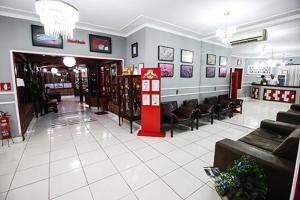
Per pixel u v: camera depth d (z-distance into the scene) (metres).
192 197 1.83
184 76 5.09
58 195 1.86
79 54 4.27
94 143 3.32
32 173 2.28
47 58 5.68
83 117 5.59
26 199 1.80
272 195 1.54
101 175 2.23
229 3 2.92
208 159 2.67
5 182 2.08
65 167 2.43
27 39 3.53
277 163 1.51
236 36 4.22
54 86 12.50
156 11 3.30
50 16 1.80
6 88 3.34
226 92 6.69
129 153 2.88
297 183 0.98
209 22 3.94
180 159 2.67
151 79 3.60
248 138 2.51
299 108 3.87
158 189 1.96
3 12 3.23
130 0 2.82
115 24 4.13
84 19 3.77
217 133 3.94
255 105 6.12
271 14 3.42
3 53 3.28
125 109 4.28
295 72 7.39
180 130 4.16
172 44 4.65
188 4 2.96
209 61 5.84
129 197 1.83
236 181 1.34
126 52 5.10
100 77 6.79
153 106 3.67
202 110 4.76
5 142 3.35
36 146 3.18
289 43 5.75
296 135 1.59
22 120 3.63
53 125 4.63
